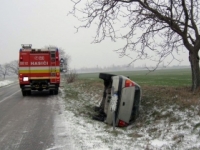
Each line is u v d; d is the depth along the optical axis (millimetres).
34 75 17938
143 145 6801
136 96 9914
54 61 18031
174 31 10766
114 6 10352
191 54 11180
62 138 7492
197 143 6262
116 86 9617
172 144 6621
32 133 8133
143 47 10773
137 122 9625
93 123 9617
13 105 14414
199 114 7699
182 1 10305
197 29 11125
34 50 17859
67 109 12516
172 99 9992
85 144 6836
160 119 8812
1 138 7660
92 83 25906
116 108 9484
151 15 10430
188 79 30922
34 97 18141
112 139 7375
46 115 11086
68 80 36625
